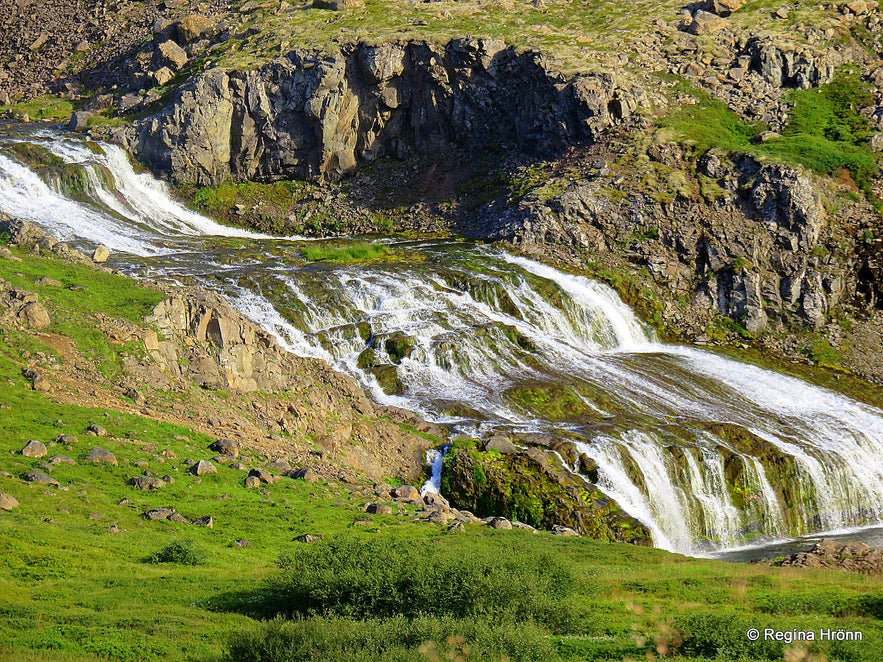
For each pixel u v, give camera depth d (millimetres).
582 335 91312
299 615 37625
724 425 74625
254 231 113188
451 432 70375
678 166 105500
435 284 90625
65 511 47656
